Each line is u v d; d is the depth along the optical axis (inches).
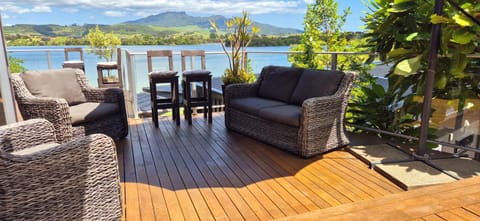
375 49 138.9
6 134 81.3
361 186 98.3
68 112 121.4
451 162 113.2
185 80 171.9
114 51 256.5
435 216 62.0
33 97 123.4
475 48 111.8
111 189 76.2
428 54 112.9
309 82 141.3
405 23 122.9
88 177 69.8
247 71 213.2
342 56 161.0
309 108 117.6
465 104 121.4
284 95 150.4
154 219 80.4
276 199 90.2
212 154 127.7
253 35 198.7
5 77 107.5
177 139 147.9
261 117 138.9
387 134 144.1
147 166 115.3
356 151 126.3
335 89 132.6
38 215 61.9
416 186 95.0
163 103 171.8
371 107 146.9
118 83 221.6
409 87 132.3
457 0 112.0
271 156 125.3
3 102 107.8
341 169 111.9
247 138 149.2
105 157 73.4
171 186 98.9
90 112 130.5
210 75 174.1
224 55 215.9
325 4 288.7
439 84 117.3
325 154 127.4
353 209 65.4
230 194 93.4
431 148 131.9
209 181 102.4
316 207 85.7
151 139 147.9
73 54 239.5
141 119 187.6
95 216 72.6
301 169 112.0
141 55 201.9
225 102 162.2
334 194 93.0
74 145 66.2
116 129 144.0
